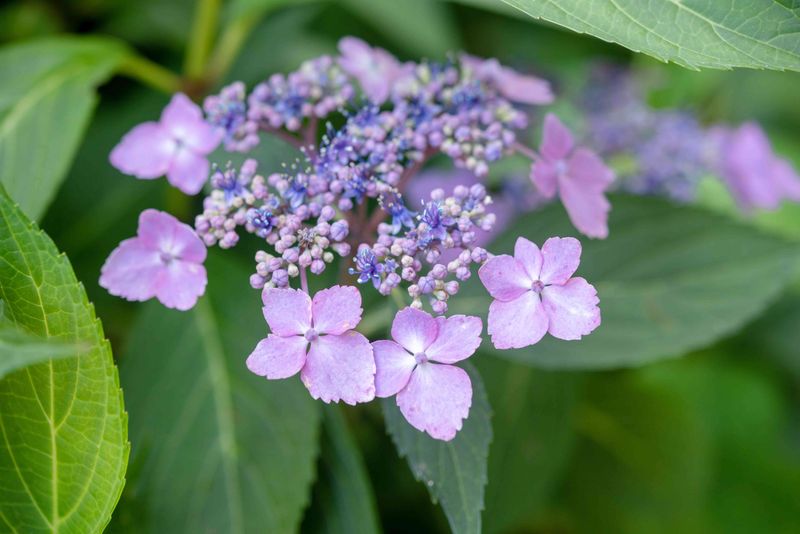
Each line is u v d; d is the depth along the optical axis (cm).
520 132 71
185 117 56
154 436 59
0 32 71
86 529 52
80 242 68
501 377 65
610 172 57
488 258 50
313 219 55
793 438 87
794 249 62
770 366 83
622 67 79
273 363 50
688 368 82
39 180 60
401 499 68
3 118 61
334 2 76
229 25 68
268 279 51
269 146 57
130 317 67
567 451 67
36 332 51
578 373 67
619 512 72
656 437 73
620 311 62
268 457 58
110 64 64
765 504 81
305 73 56
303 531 59
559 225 62
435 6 76
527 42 81
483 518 66
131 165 56
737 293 62
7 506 52
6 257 50
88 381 51
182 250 52
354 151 52
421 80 57
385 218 54
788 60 50
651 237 62
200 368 60
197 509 58
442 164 68
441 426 50
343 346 50
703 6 50
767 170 72
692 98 85
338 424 59
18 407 51
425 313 50
